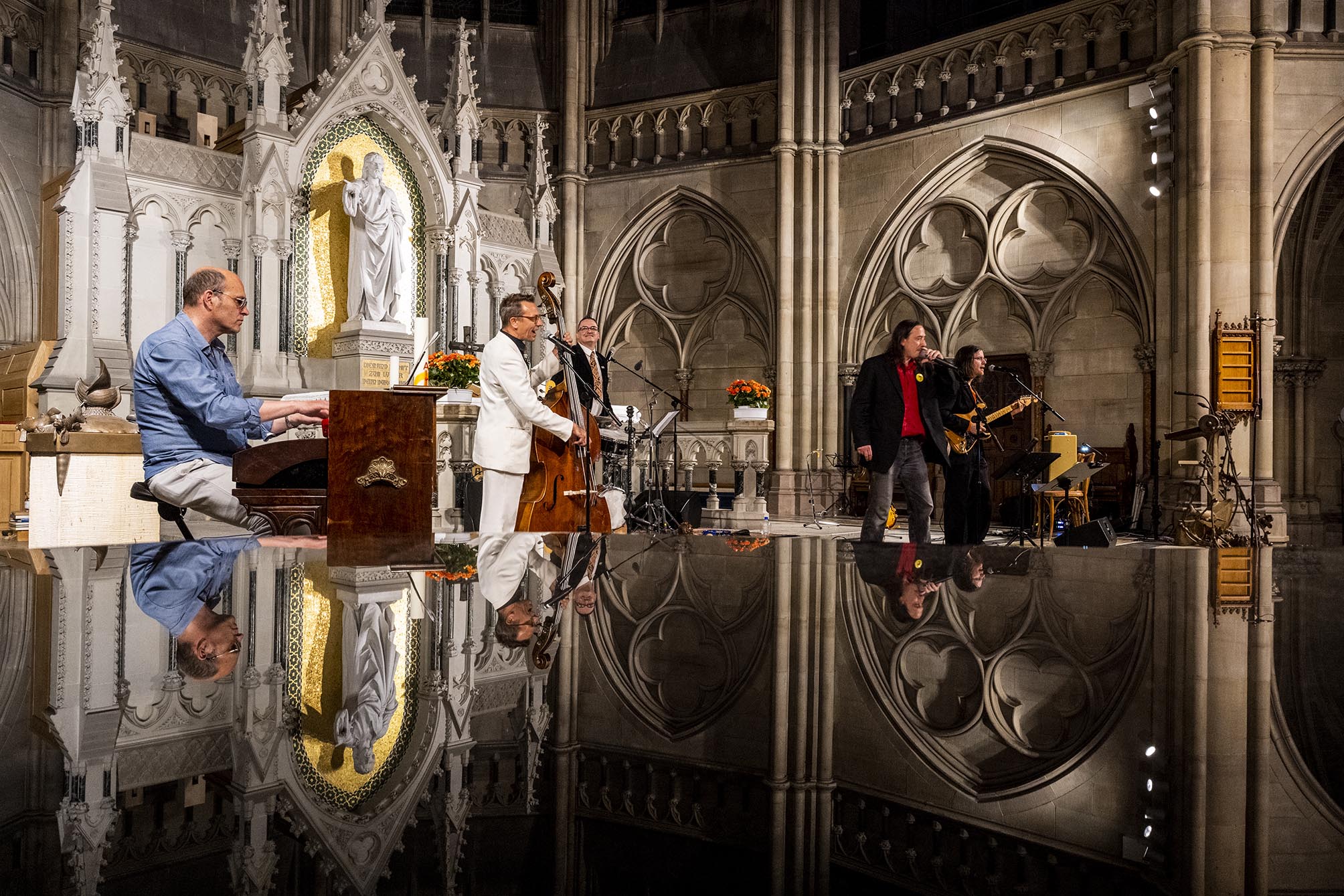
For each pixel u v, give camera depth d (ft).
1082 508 37.40
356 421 12.05
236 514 14.49
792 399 53.01
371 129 48.78
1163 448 40.42
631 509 33.71
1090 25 43.88
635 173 58.75
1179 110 39.96
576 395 18.70
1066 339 46.09
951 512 24.98
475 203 51.67
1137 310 43.29
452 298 50.52
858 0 55.77
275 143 43.70
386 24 47.88
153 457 14.60
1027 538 35.94
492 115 61.52
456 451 39.55
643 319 60.03
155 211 40.91
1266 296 38.52
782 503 52.06
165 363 14.25
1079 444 45.34
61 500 21.68
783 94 52.90
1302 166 39.60
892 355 22.49
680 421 57.72
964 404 24.81
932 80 49.67
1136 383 43.68
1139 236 42.29
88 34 49.85
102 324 37.91
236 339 43.14
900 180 50.52
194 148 42.29
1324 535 48.98
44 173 48.57
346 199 44.88
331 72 46.70
